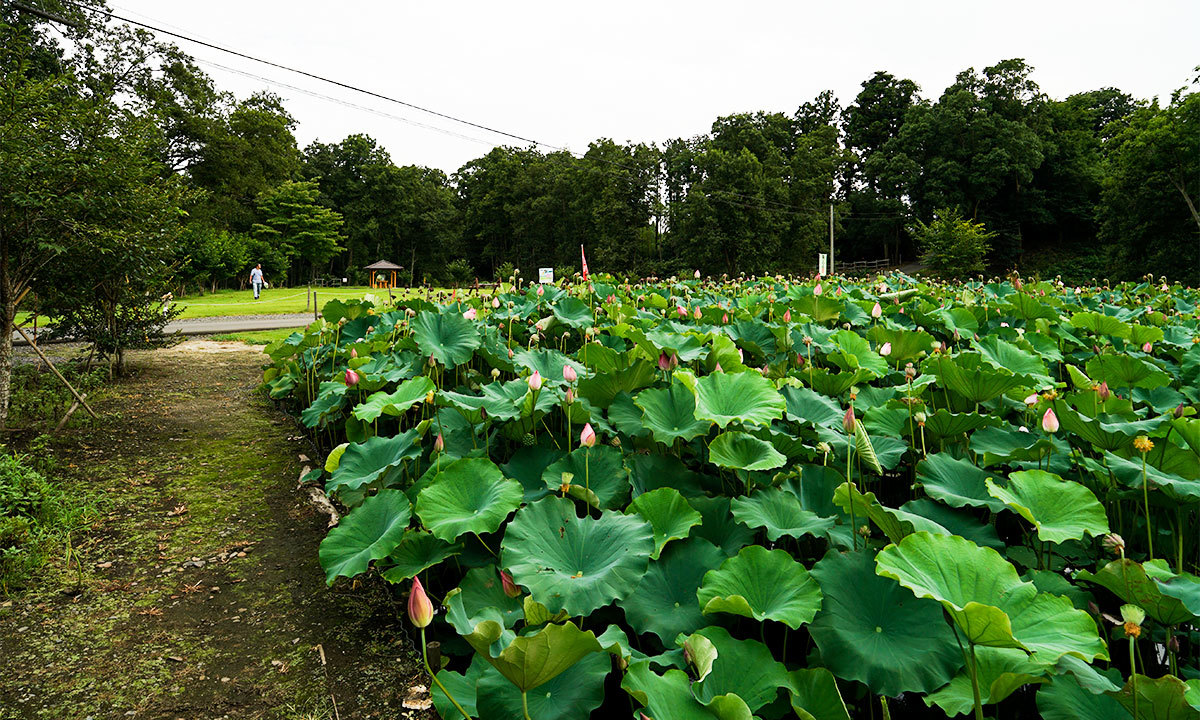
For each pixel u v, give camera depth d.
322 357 5.74
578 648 1.42
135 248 6.07
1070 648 1.43
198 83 30.61
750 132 46.88
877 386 4.30
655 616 2.01
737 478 2.85
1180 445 2.42
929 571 1.62
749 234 39.91
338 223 42.94
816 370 3.54
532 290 6.57
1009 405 3.34
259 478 4.64
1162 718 1.41
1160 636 2.06
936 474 2.41
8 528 3.34
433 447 3.24
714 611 1.87
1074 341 5.35
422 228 60.59
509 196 57.47
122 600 3.06
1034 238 51.94
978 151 44.50
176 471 4.77
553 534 2.25
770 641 2.17
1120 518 2.46
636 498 2.37
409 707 2.27
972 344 4.76
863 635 1.82
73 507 3.94
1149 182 30.05
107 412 6.25
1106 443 2.53
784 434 2.73
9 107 5.29
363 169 57.25
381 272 44.72
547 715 1.70
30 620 2.90
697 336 4.18
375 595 3.07
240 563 3.42
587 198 48.38
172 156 31.58
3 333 5.39
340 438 5.08
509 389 3.29
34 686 2.45
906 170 47.88
